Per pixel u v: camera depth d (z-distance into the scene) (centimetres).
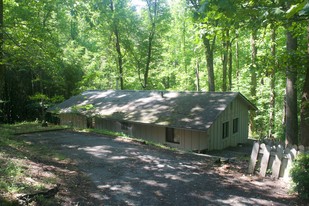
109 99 2452
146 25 3161
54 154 996
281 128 2348
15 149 981
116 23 2878
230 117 1864
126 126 2058
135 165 891
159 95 2180
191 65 3603
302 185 622
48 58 1186
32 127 1867
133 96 2355
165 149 1162
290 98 1490
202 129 1498
